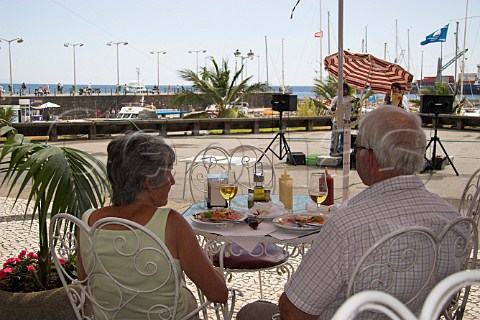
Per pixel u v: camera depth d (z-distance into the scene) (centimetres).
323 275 158
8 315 259
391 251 154
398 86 877
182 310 197
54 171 242
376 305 96
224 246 274
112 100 4322
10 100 4250
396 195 162
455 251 169
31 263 284
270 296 362
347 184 371
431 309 95
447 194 710
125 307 188
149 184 184
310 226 257
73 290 208
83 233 190
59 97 4325
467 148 1275
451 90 2291
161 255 181
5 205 641
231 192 294
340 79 382
